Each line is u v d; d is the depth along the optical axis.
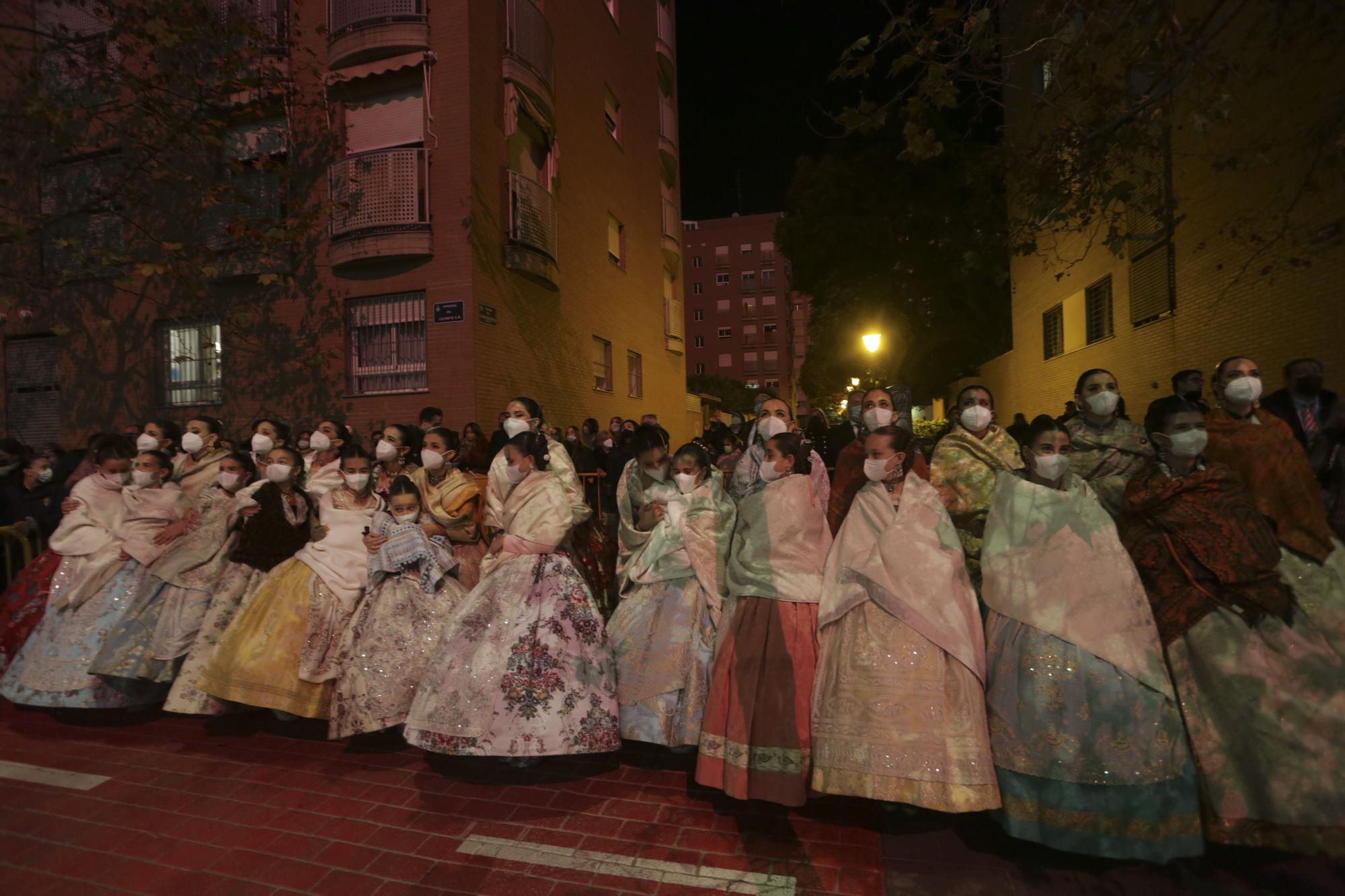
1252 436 3.25
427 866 2.76
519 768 3.62
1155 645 2.73
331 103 9.91
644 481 4.00
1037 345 13.60
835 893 2.57
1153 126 4.31
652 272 18.45
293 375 9.98
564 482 4.22
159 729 4.18
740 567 3.38
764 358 70.69
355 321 9.87
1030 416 14.05
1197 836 2.61
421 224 9.39
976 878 2.64
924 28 3.60
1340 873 2.60
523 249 10.38
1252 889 2.54
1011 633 2.84
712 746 3.12
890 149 19.30
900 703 2.82
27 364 11.62
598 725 3.38
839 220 20.45
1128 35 3.88
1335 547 3.06
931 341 21.34
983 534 3.26
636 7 17.80
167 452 5.90
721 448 11.50
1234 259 6.41
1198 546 2.79
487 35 9.98
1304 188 3.79
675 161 20.67
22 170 10.11
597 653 3.57
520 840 2.94
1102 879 2.63
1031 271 13.82
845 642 3.03
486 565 3.79
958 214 17.70
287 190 9.89
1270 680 2.66
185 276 8.73
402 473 4.78
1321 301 5.25
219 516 4.37
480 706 3.31
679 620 3.60
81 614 4.32
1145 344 9.06
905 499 3.15
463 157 9.47
